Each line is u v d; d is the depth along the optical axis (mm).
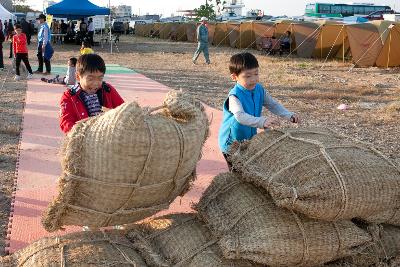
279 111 4266
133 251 3287
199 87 14547
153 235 3482
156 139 2930
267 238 3180
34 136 7867
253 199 3447
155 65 21375
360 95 13492
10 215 4785
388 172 3350
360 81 16656
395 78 17547
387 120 10180
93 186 2934
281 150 3498
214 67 20781
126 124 2863
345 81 16625
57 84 13898
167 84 14992
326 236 3285
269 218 3283
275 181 3248
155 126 2977
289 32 26281
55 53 26109
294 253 3209
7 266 3170
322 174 3178
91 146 2889
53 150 7105
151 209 3221
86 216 3082
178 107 3217
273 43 26766
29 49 28219
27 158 6688
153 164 2945
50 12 28062
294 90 14414
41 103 10750
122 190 2955
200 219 3549
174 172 3061
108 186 2922
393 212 3510
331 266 3457
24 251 3268
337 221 3369
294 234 3234
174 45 36656
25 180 5812
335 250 3297
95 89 3803
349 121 10086
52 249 3166
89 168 2910
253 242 3166
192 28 40500
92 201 3010
